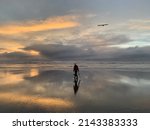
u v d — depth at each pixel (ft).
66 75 119.34
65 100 55.77
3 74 129.90
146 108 47.57
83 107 48.88
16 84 84.07
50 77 109.50
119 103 52.24
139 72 136.46
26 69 186.60
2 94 63.26
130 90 69.51
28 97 58.95
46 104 51.24
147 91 67.41
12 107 48.03
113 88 73.61
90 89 72.08
